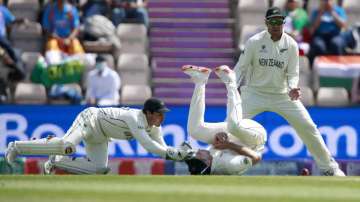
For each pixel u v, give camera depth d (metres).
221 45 62.19
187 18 63.34
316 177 33.53
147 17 62.06
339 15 60.66
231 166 35.75
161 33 62.41
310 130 40.06
